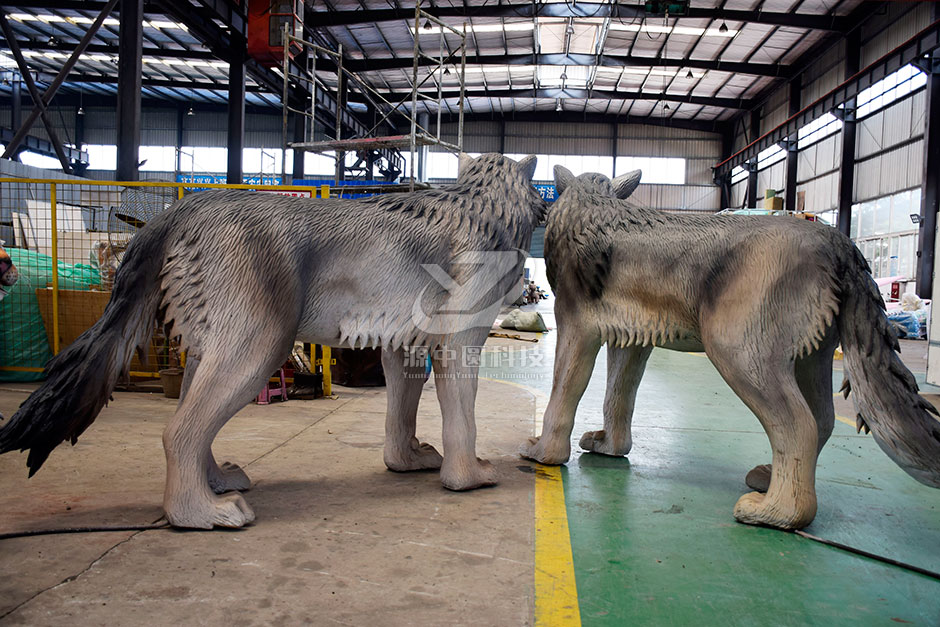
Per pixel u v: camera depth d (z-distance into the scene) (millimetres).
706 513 2949
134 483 3113
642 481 3432
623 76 25891
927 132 17000
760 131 29062
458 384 3076
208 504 2545
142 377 6121
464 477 3113
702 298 2859
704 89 27453
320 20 19531
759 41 21984
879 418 2578
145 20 21141
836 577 2312
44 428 2375
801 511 2693
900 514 3012
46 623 1811
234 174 17969
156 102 33250
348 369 6480
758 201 30078
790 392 2680
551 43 22953
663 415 5344
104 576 2117
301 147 7199
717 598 2121
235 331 2504
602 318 3270
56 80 14422
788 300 2652
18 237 7410
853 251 2703
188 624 1829
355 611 1937
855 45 20562
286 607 1945
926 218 17047
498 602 2027
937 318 7289
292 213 2674
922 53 16688
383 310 2809
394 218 2836
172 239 2562
